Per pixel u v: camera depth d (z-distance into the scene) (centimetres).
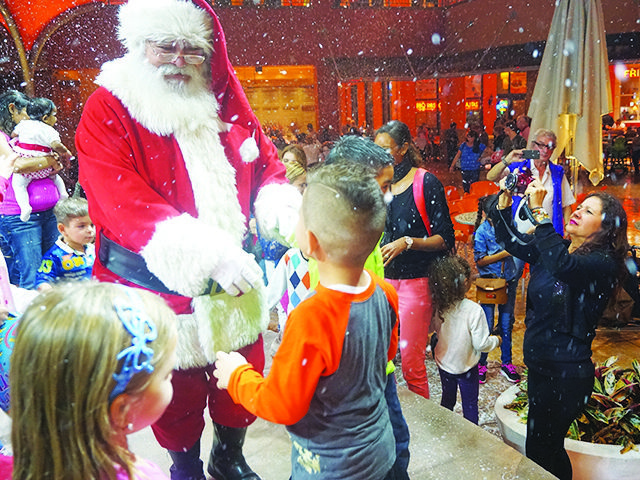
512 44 1686
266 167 236
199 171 203
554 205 522
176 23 192
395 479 205
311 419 172
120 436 117
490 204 323
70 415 109
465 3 1866
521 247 309
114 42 1645
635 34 1355
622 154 1645
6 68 1501
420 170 363
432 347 416
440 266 363
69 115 1661
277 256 387
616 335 571
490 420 434
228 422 228
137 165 198
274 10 1900
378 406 178
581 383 288
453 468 261
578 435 335
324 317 160
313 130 2028
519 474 256
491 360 532
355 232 158
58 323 110
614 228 287
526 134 1001
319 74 1986
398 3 1964
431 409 306
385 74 1980
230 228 207
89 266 364
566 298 283
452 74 1858
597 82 636
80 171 199
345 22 1952
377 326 173
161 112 195
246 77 2192
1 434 183
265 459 266
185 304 203
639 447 321
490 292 482
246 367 182
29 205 447
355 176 161
